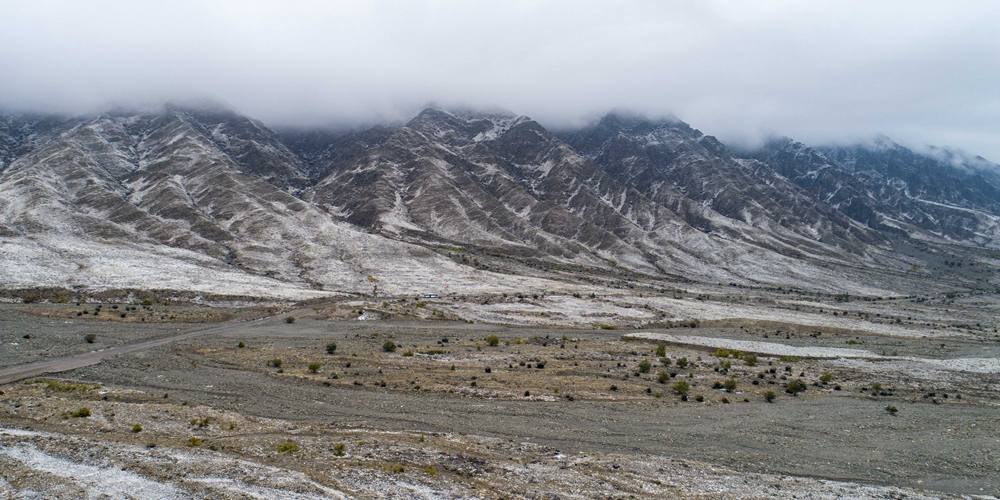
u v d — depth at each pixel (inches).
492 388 2085.4
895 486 1336.1
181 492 1050.7
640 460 1419.8
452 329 3678.6
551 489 1180.5
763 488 1266.0
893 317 5723.4
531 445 1494.8
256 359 2437.3
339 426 1587.1
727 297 6653.5
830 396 2188.7
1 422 1416.1
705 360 2891.2
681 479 1293.1
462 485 1175.0
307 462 1247.5
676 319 4611.2
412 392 1996.8
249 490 1072.8
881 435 1707.7
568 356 2807.6
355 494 1092.5
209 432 1465.3
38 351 2365.9
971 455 1540.4
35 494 1006.4
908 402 2128.4
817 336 4205.2
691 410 1913.1
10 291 3499.0
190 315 3491.6
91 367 2176.4
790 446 1594.5
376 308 4060.0
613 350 3063.5
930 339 4306.1
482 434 1585.9
